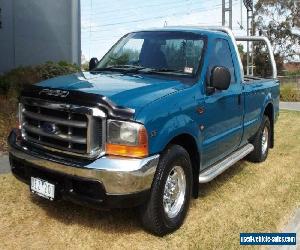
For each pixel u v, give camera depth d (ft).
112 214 16.07
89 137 12.94
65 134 13.48
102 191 12.91
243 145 22.70
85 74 16.90
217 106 17.33
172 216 14.94
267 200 18.85
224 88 16.38
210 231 15.39
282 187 20.80
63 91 13.48
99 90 13.64
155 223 14.20
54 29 47.65
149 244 14.14
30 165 14.35
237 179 21.72
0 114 29.27
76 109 12.99
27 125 14.76
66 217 15.66
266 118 25.35
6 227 14.69
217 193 19.36
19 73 37.91
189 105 15.15
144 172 12.99
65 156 13.56
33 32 45.47
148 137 13.10
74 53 49.90
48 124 13.79
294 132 36.70
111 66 18.37
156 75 16.63
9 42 43.14
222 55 18.70
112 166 12.71
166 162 13.94
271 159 26.45
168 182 14.62
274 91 26.55
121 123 12.83
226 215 16.92
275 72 28.25
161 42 18.19
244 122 21.06
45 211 16.06
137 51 18.51
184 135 15.15
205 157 17.06
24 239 13.97
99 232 14.71
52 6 47.14
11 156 15.21
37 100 13.96
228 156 20.42
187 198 15.61
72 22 49.24
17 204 16.55
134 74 16.81
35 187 14.43
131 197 13.08
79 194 13.37
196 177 16.44
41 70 40.19
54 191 13.73
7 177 19.52
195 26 20.29
